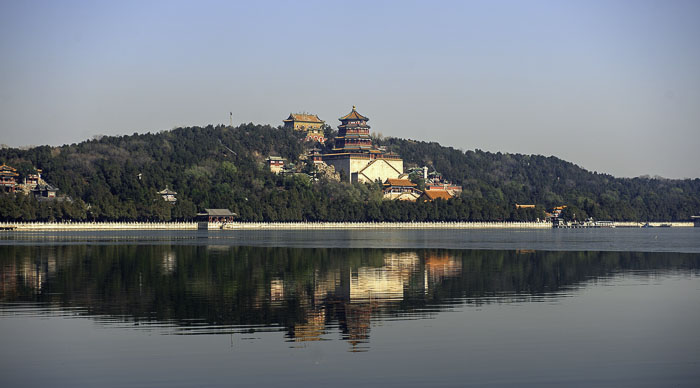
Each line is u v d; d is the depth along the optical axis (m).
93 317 79.69
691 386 56.50
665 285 106.75
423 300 91.81
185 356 63.56
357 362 61.97
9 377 58.06
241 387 56.00
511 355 64.12
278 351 65.31
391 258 158.50
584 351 65.44
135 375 58.56
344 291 99.94
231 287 103.75
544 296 95.25
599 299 92.44
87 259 150.12
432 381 57.44
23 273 121.06
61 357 63.25
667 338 70.00
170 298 92.94
